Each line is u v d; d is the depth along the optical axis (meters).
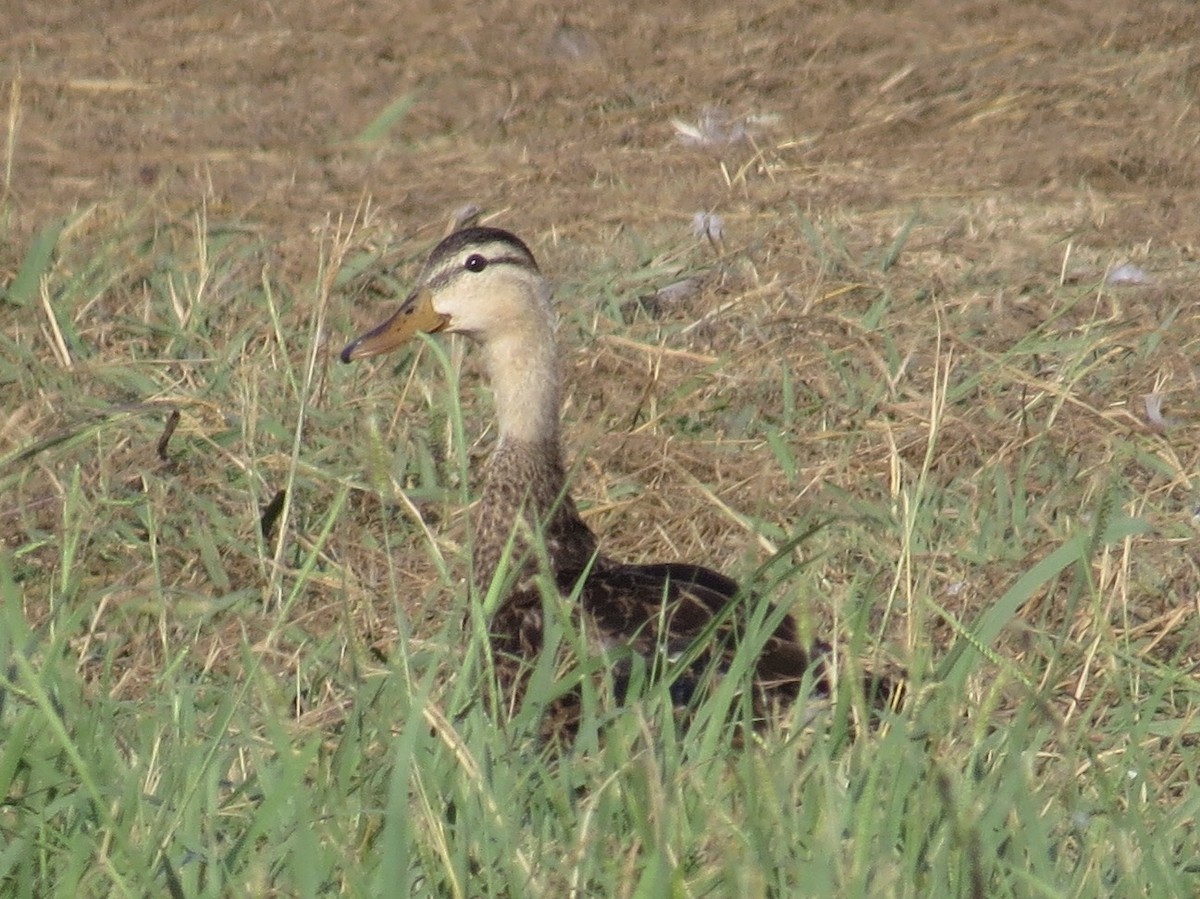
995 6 23.22
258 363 12.47
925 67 20.92
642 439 12.01
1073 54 21.38
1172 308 13.91
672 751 7.18
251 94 21.09
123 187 17.69
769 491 11.41
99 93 21.11
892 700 7.86
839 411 12.45
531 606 9.25
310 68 22.02
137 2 24.72
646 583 9.06
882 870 6.34
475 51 22.45
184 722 7.95
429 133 19.86
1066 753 7.35
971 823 6.43
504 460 10.33
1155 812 7.22
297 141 19.52
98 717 7.75
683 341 13.62
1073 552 7.80
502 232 10.52
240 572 10.71
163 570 10.74
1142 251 15.34
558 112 20.33
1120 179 17.39
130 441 11.84
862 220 16.20
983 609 9.49
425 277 10.66
